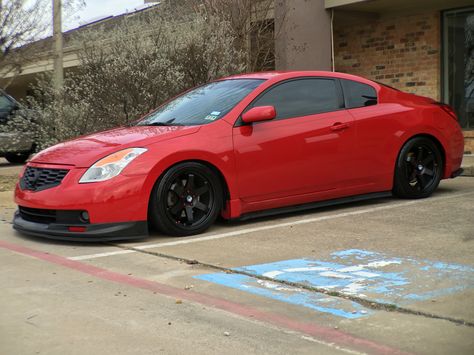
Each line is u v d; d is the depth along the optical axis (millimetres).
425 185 7270
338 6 11930
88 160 5586
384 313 3637
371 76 13180
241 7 11672
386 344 3188
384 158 6863
